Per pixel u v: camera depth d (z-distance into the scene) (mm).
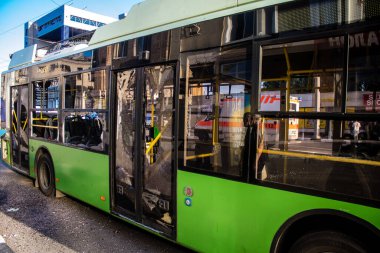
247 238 2857
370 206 2211
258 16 2812
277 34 2682
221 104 3082
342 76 2363
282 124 2652
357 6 2291
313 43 2516
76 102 5266
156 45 3789
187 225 3379
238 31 2951
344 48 2348
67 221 4992
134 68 4109
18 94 7508
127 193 4211
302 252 2559
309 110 2535
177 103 3490
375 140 2221
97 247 4074
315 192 2447
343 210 2320
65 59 5602
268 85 2738
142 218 3969
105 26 4836
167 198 3656
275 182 2674
